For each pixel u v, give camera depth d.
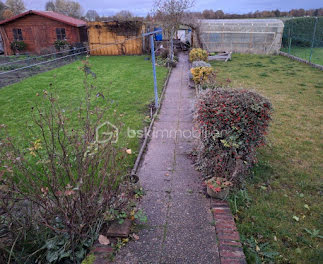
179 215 3.45
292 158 4.92
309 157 4.95
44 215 2.87
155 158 5.00
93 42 19.39
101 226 3.20
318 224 3.33
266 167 4.59
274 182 4.18
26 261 2.66
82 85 10.63
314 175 4.37
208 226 3.24
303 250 2.96
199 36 17.98
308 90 9.55
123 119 6.82
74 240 2.90
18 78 12.36
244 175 4.19
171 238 3.07
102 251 2.88
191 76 10.12
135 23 18.62
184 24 17.19
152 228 3.23
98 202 3.11
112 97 8.77
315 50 18.78
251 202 3.73
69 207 2.81
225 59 16.31
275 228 3.26
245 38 18.55
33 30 19.42
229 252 2.83
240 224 3.31
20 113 7.58
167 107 7.97
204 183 4.12
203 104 4.15
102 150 3.13
